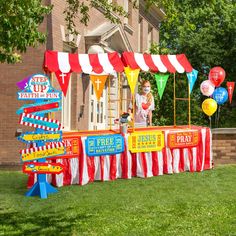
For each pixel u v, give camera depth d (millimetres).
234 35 32438
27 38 7039
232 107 31719
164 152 11141
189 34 32719
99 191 8953
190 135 11531
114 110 18969
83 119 15273
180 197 8258
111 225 6355
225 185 9531
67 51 14789
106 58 10398
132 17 22078
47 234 5977
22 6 6621
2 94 13039
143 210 7234
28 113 8461
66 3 14188
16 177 10930
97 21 16781
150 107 12812
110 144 10234
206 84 14984
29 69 12938
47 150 8562
